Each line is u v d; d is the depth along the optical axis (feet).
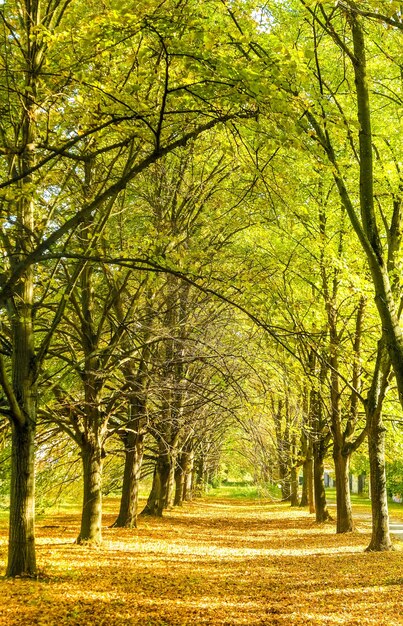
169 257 37.29
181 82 24.09
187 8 22.30
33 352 34.86
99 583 33.76
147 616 26.58
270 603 30.01
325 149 31.78
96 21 21.53
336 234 54.65
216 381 57.11
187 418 52.70
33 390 34.42
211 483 211.61
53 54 29.43
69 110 29.96
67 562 40.29
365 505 135.54
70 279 37.60
